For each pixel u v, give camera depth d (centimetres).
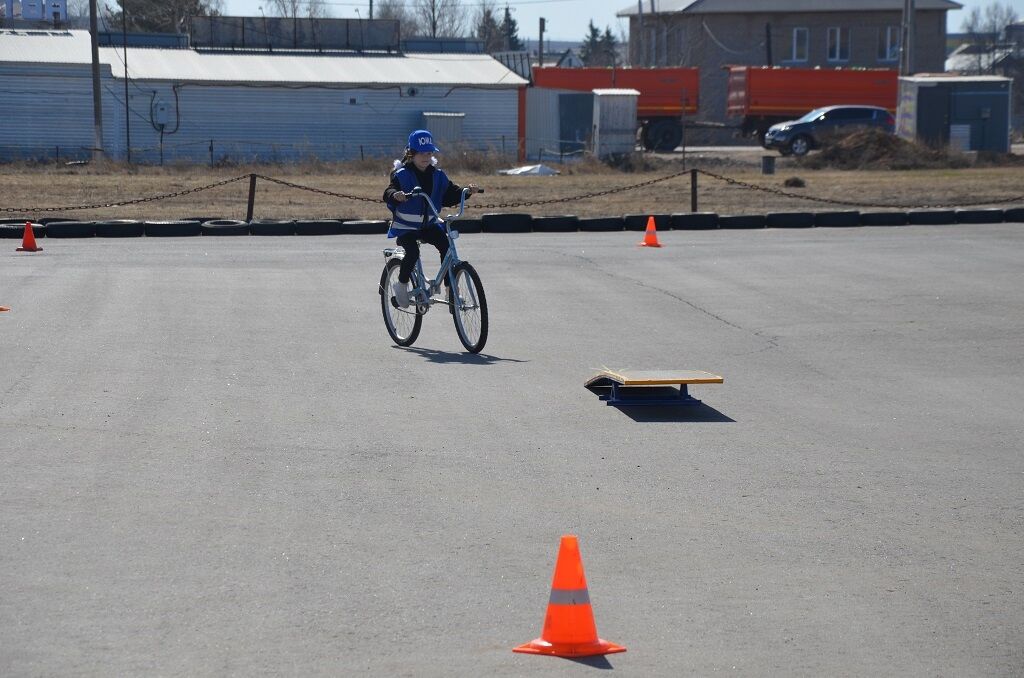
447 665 463
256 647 477
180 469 720
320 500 667
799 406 921
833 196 3103
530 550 595
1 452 746
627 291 1495
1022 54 12231
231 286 1482
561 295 1462
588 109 5294
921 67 7912
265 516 638
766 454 781
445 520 638
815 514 661
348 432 815
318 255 1820
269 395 920
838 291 1502
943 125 4841
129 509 645
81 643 478
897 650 486
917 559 593
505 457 762
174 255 1800
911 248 1972
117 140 4819
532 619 511
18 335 1134
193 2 7588
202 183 3416
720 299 1438
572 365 1058
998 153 4712
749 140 6975
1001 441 823
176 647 475
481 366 1047
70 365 1007
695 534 624
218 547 589
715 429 845
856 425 864
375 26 5662
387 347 1130
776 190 3094
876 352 1138
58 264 1667
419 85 5122
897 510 670
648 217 2216
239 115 4941
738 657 476
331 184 3469
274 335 1173
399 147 5144
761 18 7812
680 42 8088
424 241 1123
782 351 1139
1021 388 995
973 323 1291
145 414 851
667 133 5841
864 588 554
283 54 5441
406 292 1114
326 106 5034
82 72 4734
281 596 530
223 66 5097
